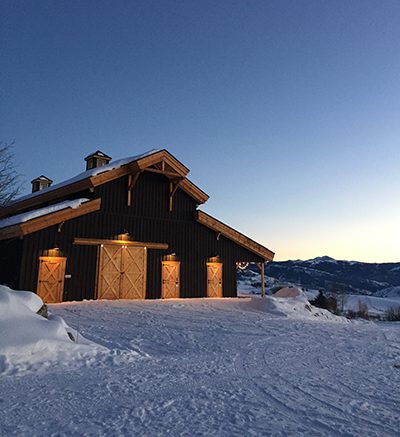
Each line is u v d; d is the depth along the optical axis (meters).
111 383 5.80
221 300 19.39
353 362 8.11
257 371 6.96
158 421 4.24
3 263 17.30
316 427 4.21
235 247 22.27
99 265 17.81
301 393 5.57
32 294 9.38
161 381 6.02
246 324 13.30
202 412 4.59
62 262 16.72
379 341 11.48
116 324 11.65
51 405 4.70
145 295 18.97
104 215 18.36
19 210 22.14
